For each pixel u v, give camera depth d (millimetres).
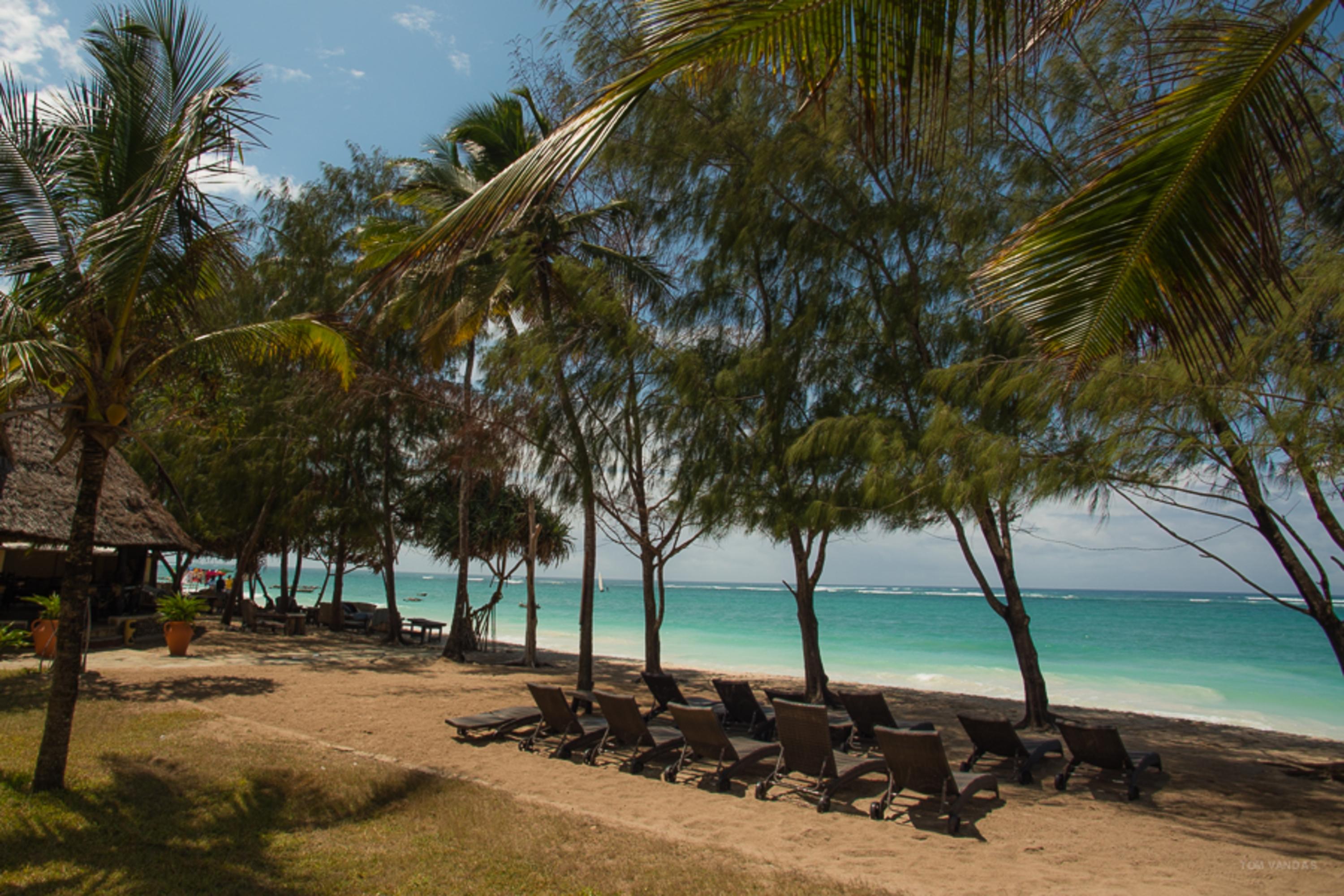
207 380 8547
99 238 4684
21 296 5141
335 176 18000
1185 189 2496
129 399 5504
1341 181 5246
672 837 4926
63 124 5164
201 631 17828
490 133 12062
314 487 19031
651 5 2320
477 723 7594
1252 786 7121
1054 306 2818
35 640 11664
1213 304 2584
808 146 8664
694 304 10367
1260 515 7227
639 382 10352
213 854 4250
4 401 5750
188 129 4820
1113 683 19375
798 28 2277
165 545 15523
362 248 13070
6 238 4902
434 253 2232
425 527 21500
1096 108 6691
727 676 15859
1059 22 2627
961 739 9172
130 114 5176
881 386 8898
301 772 5902
